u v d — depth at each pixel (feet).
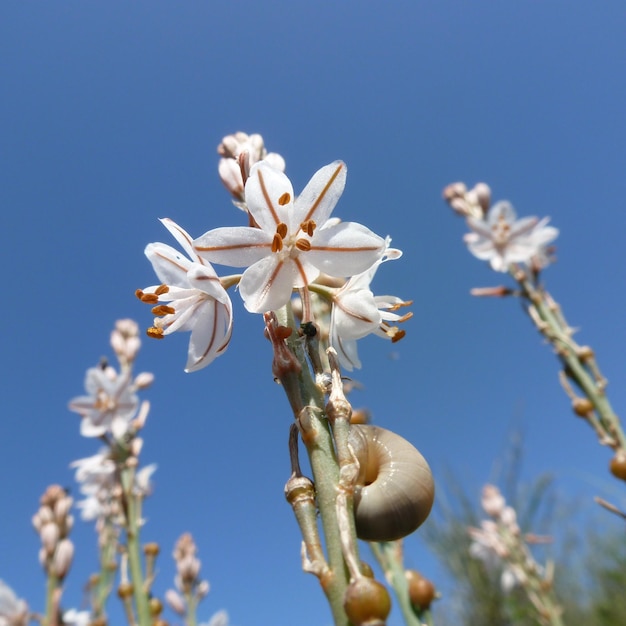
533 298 0.72
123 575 0.61
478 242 0.80
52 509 0.59
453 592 1.18
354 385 0.53
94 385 0.73
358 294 0.32
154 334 0.33
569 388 0.65
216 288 0.31
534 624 0.99
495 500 0.89
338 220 0.35
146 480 0.75
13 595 0.58
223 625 0.75
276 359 0.27
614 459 0.58
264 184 0.32
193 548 0.73
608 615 1.08
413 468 0.27
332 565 0.24
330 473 0.25
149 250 0.36
